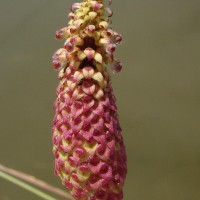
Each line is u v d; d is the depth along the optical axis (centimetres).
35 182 28
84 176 20
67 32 20
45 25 57
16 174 28
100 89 20
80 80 20
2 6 59
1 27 58
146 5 57
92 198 21
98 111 20
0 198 45
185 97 51
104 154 20
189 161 46
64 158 20
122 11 57
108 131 20
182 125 49
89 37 20
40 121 52
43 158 49
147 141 48
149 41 55
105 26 20
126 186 45
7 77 55
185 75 52
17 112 53
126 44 55
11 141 51
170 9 57
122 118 50
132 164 47
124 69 53
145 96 51
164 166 46
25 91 54
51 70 55
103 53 20
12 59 56
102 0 20
